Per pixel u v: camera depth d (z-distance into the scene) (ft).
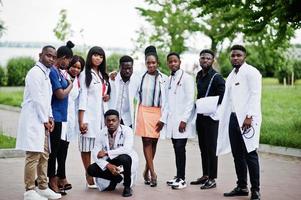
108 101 27.76
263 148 40.75
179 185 27.20
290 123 52.06
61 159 25.94
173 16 91.09
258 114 24.66
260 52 88.02
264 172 32.17
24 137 22.95
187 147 43.78
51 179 24.91
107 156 25.81
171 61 27.86
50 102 23.52
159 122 27.71
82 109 26.35
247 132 24.62
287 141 40.60
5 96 90.89
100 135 26.27
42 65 23.29
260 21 42.93
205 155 28.35
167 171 32.37
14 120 62.44
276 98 84.79
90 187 27.07
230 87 25.76
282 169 33.17
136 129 27.94
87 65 26.73
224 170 32.99
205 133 27.55
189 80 27.48
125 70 27.55
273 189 27.43
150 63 27.86
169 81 28.14
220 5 45.55
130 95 27.73
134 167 25.62
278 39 44.52
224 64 97.60
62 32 90.33
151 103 27.99
